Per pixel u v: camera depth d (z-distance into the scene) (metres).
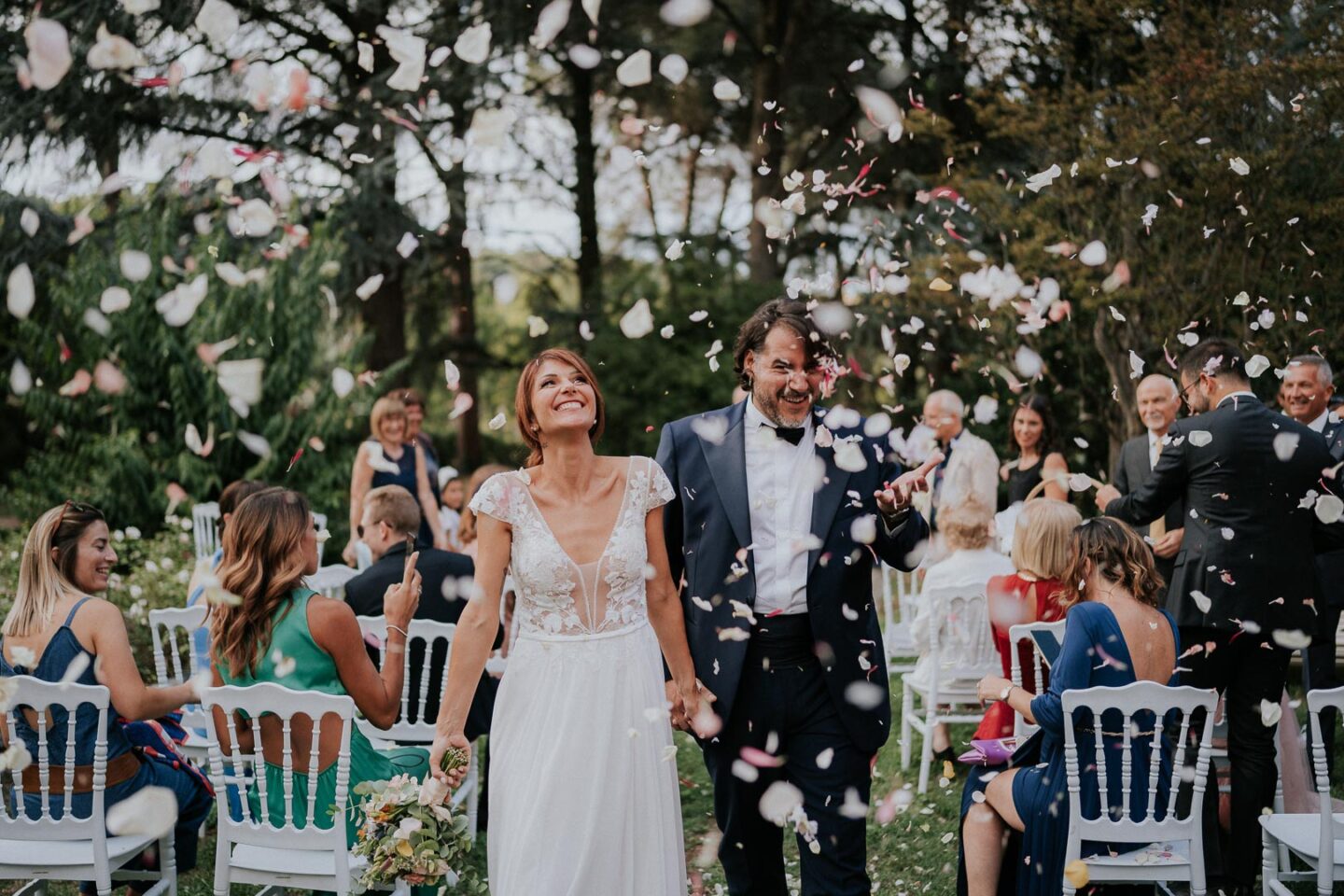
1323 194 7.19
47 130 10.72
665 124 15.51
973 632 4.60
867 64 13.89
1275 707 2.80
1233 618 3.40
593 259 15.99
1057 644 3.47
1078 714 2.95
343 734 2.83
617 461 2.78
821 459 2.82
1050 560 3.75
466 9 12.40
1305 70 7.13
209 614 3.14
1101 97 8.31
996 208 8.99
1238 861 3.41
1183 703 2.87
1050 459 5.59
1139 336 8.17
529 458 2.83
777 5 14.15
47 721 3.01
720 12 14.58
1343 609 4.44
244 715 3.03
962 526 4.68
